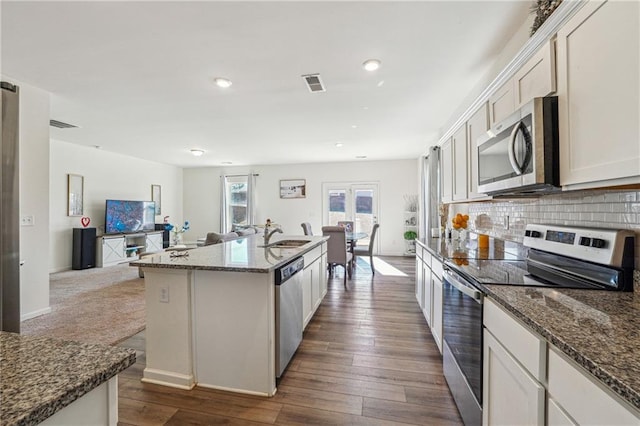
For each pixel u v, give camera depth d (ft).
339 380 6.73
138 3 5.84
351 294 13.58
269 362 6.23
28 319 10.16
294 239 11.94
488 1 5.92
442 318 7.19
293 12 6.17
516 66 5.45
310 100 11.16
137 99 10.94
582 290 4.13
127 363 2.36
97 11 6.08
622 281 4.00
